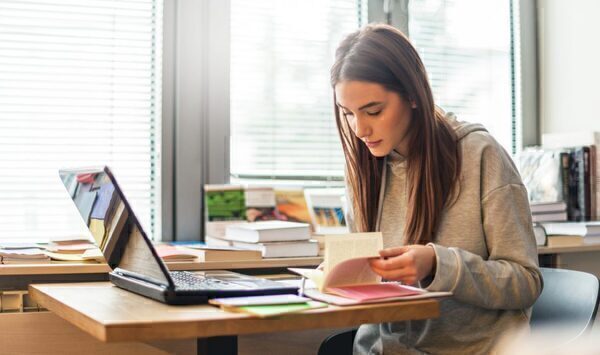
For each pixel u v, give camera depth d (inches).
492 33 116.6
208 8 98.0
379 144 60.5
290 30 105.3
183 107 96.3
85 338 76.7
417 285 60.2
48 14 93.0
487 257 60.8
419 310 49.2
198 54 97.2
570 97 111.0
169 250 81.6
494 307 56.7
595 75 106.7
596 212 101.1
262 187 95.7
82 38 94.5
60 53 93.6
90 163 94.7
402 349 62.4
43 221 92.3
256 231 82.4
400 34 60.6
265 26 103.7
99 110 95.3
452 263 53.5
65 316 51.1
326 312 46.4
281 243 82.4
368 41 59.4
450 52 114.2
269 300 48.3
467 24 115.1
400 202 65.2
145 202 97.7
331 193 98.0
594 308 61.3
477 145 61.3
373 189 66.3
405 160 64.5
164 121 96.1
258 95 103.4
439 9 113.3
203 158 97.8
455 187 60.7
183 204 96.6
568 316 64.2
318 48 107.0
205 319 43.8
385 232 65.7
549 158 104.0
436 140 60.9
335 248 52.4
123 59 96.3
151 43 97.7
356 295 50.2
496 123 116.6
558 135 107.6
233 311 46.6
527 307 58.7
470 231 60.2
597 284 61.9
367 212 66.0
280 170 104.8
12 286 79.7
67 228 93.3
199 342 53.0
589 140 101.8
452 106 114.4
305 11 106.2
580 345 51.1
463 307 60.2
